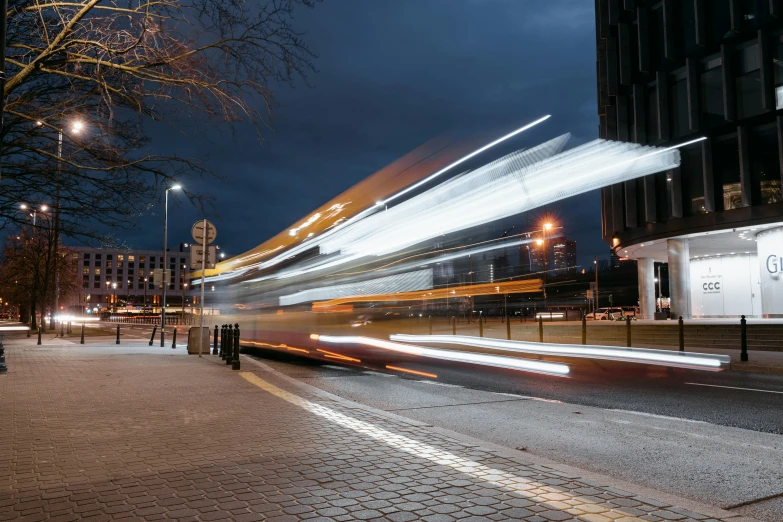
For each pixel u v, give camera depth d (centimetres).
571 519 389
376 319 3058
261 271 3195
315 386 1204
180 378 1220
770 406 942
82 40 760
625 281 11794
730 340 2169
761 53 2812
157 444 611
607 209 3853
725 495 493
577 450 654
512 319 6188
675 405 956
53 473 500
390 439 638
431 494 443
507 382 1266
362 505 418
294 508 411
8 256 4328
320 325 2736
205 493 445
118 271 18450
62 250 4466
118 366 1495
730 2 2948
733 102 2944
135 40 789
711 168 3052
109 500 428
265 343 2817
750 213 2902
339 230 2977
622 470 572
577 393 1097
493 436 727
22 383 1135
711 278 4012
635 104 3469
